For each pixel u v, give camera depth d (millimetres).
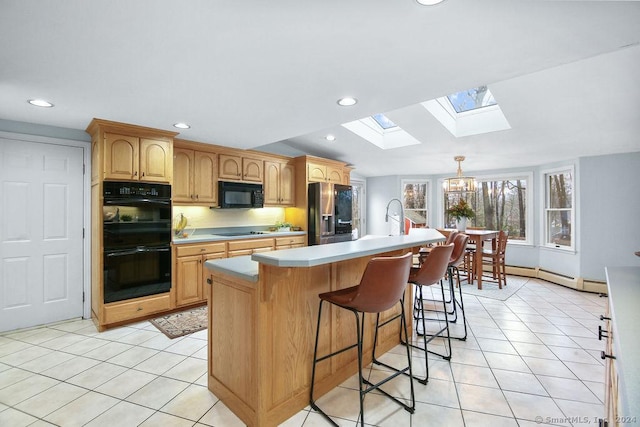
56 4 1406
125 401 2006
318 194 5121
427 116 3898
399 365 2496
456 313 3676
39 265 3242
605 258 4609
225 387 1977
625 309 1112
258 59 1941
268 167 4961
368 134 5008
